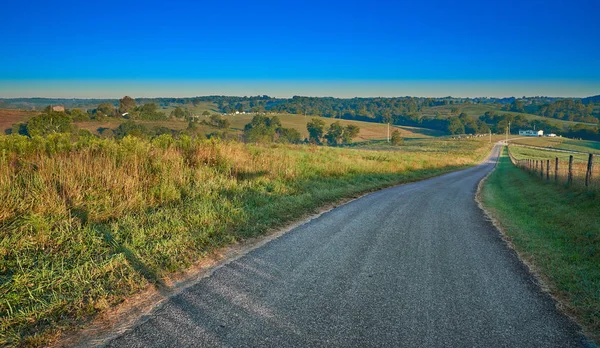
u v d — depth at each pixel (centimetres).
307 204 921
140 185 777
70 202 625
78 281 402
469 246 612
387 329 329
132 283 409
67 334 313
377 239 637
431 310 368
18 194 584
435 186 1742
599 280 448
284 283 428
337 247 580
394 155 3681
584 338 324
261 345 298
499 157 7381
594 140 14075
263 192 962
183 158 1088
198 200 790
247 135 9244
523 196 1280
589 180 1100
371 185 1472
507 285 439
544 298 404
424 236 671
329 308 366
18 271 405
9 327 316
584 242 616
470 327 336
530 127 17975
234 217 709
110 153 894
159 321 334
